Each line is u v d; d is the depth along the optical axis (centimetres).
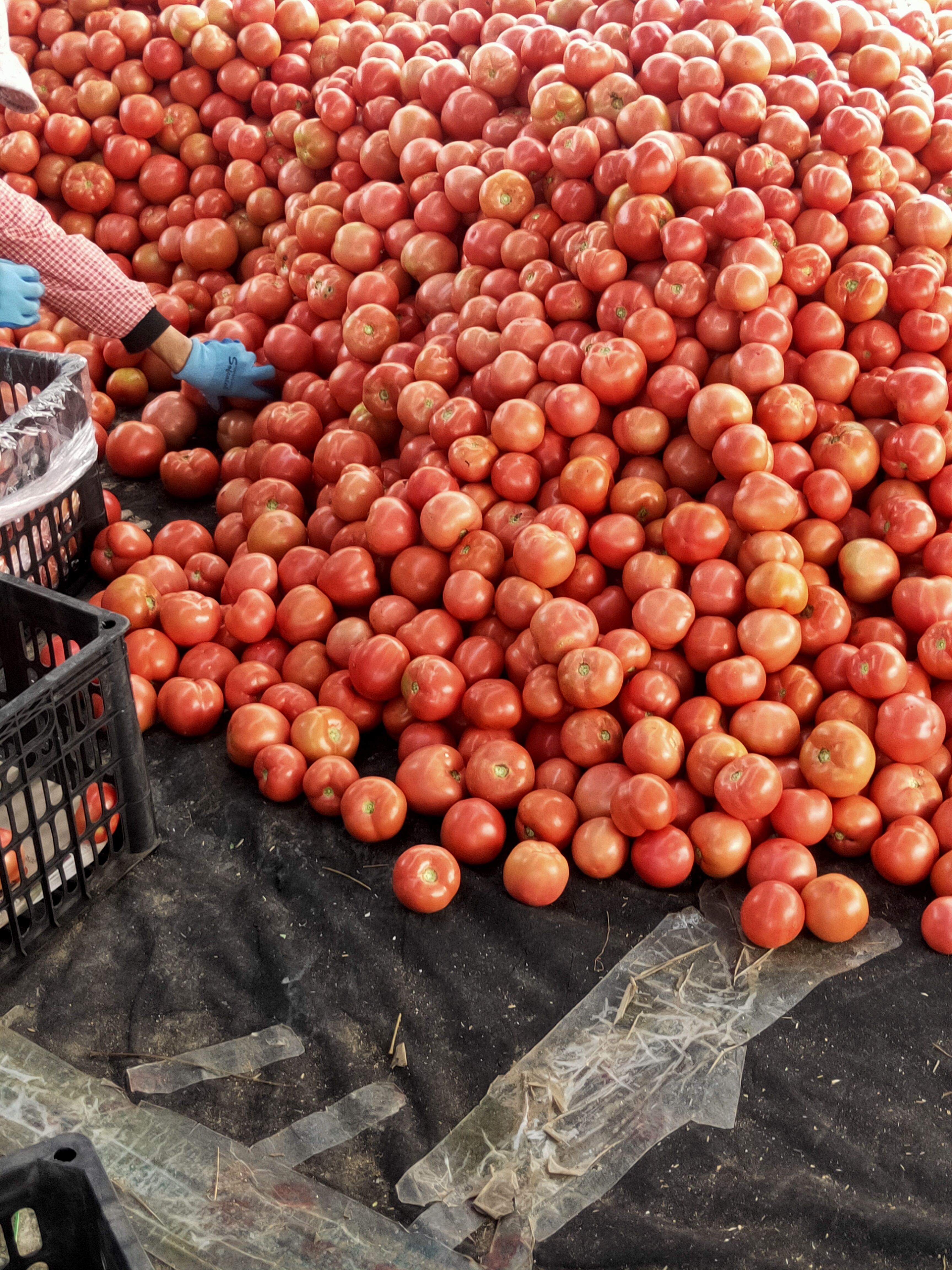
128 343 182
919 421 136
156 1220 93
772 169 146
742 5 159
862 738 120
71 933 119
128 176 220
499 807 129
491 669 137
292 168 202
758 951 115
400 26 196
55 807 113
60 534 158
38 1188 70
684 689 133
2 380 158
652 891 123
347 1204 95
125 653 116
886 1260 91
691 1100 103
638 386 141
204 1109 103
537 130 160
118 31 215
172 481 187
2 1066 105
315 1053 108
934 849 120
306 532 162
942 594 128
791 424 136
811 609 132
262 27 207
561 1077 105
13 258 170
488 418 153
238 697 144
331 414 181
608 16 171
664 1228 93
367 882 125
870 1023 109
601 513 144
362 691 139
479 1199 95
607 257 145
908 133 154
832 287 142
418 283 181
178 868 127
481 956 117
